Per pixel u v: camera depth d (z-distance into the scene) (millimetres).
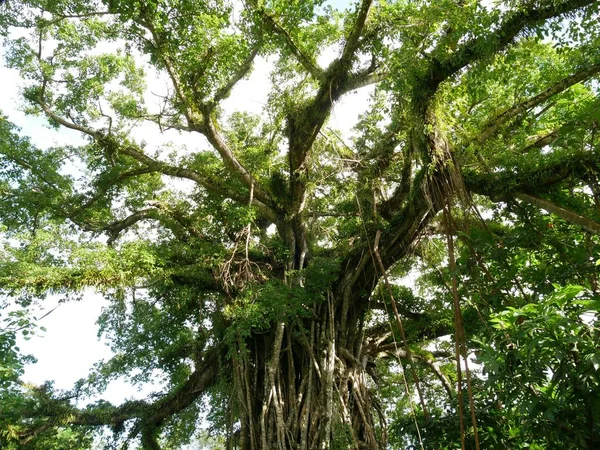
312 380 10648
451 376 15305
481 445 7871
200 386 13055
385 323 13828
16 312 9797
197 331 13977
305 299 11000
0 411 10742
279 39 11609
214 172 13562
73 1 12211
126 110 12914
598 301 5641
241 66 12617
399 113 9188
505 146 9164
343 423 9883
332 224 15070
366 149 13406
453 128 8945
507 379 6098
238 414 11102
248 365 11375
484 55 7883
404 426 8938
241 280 12047
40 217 13867
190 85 11625
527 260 9031
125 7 10570
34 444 11656
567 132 7832
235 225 12570
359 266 11594
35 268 10180
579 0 7289
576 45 8688
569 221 7488
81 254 10719
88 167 14109
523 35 7848
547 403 5863
